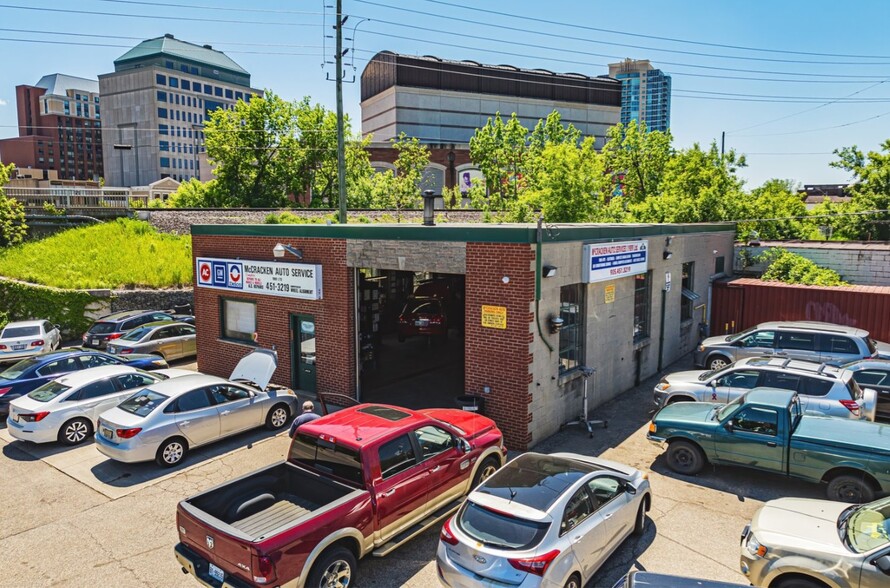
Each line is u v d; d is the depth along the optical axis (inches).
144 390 472.7
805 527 268.7
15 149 5994.1
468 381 483.8
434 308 838.5
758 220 1003.3
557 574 246.4
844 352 590.2
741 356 640.4
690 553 316.8
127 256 1138.0
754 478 410.9
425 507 330.6
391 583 298.2
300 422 396.8
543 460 316.8
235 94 5693.9
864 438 365.1
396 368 711.1
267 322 634.8
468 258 473.7
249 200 1967.3
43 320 836.0
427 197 518.0
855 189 1150.3
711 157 1159.0
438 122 2716.5
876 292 722.8
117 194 1380.4
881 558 232.2
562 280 486.9
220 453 471.5
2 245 1203.2
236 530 254.5
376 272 900.0
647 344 655.1
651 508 366.9
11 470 448.1
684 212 1032.2
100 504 389.1
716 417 411.8
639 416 538.6
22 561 323.3
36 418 481.1
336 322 571.8
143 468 446.3
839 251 898.1
